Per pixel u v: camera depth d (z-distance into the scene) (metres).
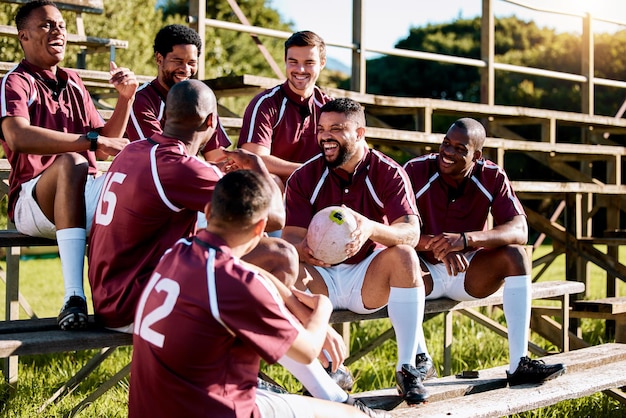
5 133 4.08
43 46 4.29
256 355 3.05
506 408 4.08
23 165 4.17
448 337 5.85
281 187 4.61
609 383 4.63
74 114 4.46
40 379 5.91
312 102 5.36
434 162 4.96
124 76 4.33
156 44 5.01
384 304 4.32
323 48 5.30
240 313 2.92
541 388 4.41
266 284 3.00
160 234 3.61
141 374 3.03
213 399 2.94
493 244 4.60
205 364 2.93
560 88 25.06
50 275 13.94
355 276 4.32
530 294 4.60
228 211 2.99
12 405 5.17
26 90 4.21
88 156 4.39
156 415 2.99
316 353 3.14
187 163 3.50
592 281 12.92
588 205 9.45
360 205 4.46
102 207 3.65
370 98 7.32
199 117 3.59
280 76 7.75
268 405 3.16
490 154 7.53
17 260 5.58
